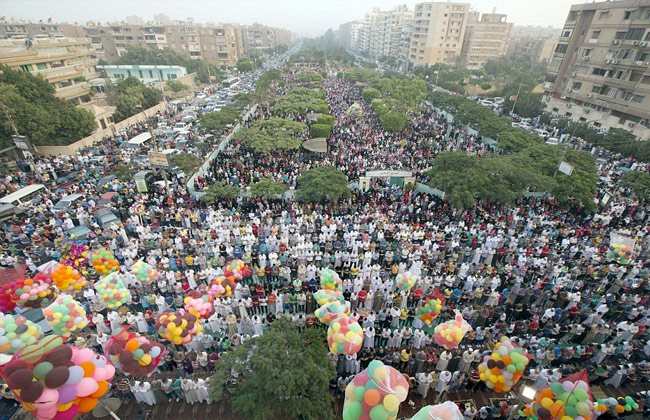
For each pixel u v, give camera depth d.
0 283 17.16
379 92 68.00
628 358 15.34
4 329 11.41
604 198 27.05
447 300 18.06
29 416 12.87
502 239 22.19
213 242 21.16
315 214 24.41
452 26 109.12
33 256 21.06
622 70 46.44
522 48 149.00
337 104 62.50
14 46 47.97
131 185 30.03
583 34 54.00
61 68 50.41
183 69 87.31
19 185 30.53
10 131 34.06
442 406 8.80
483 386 14.00
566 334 16.16
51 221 24.02
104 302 15.77
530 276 19.91
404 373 14.12
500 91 78.31
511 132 38.09
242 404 10.66
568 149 32.12
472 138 44.78
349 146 39.16
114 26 106.25
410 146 39.59
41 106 37.16
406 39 127.69
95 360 9.77
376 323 16.62
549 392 9.84
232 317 15.60
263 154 36.97
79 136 41.06
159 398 13.22
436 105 62.69
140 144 40.88
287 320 13.70
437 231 23.20
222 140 41.16
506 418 12.36
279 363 11.11
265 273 19.58
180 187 28.83
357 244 21.09
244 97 56.12
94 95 60.53
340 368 14.41
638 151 37.78
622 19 46.38
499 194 25.25
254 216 24.81
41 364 8.55
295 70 108.00
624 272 19.88
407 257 20.75
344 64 129.00
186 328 12.98
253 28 191.62
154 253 20.72
